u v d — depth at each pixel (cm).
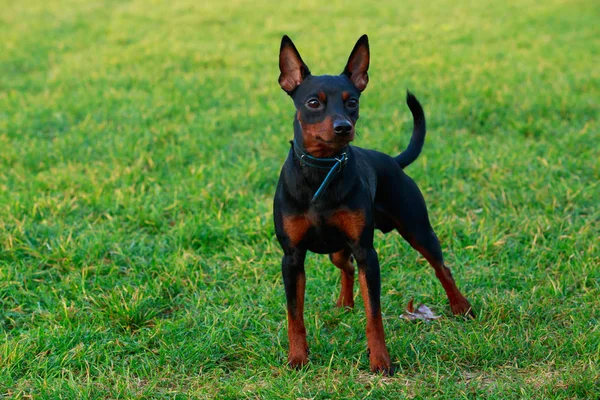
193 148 908
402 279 591
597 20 1716
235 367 479
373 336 458
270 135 958
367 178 487
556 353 465
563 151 870
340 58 1409
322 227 459
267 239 666
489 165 827
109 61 1418
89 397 434
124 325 529
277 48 1522
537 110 1025
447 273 530
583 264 590
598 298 541
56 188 782
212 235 673
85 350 488
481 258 632
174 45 1555
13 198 738
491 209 721
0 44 1588
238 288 579
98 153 908
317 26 1759
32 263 623
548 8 1884
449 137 941
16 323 536
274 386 436
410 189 519
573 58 1341
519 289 579
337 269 609
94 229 688
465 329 511
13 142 939
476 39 1568
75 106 1102
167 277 593
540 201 728
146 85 1238
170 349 488
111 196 754
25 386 446
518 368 456
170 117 1068
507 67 1291
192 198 750
